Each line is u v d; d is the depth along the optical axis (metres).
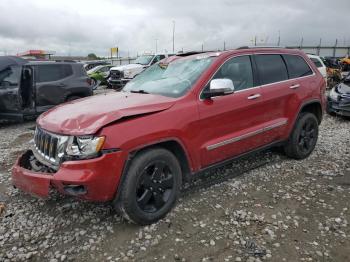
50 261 3.12
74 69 10.71
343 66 22.38
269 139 4.97
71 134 3.24
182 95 3.93
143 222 3.58
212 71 4.21
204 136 4.02
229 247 3.27
